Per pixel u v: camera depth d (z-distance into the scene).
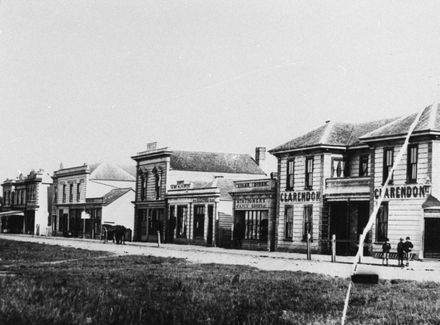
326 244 43.41
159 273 20.56
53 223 93.31
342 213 43.44
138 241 72.25
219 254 39.56
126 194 77.38
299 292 15.50
